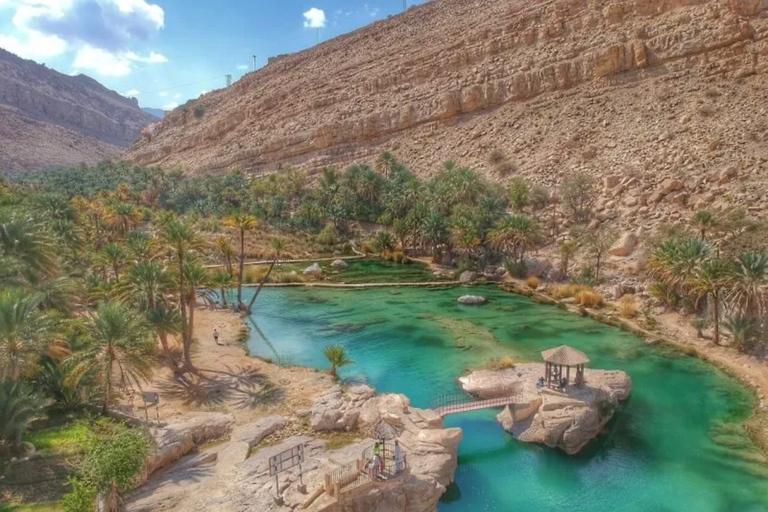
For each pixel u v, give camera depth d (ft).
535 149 280.10
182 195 368.68
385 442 80.79
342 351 118.62
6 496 66.74
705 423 98.02
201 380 112.78
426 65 381.60
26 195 253.85
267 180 371.56
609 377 107.86
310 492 69.97
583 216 222.48
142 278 115.34
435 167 317.83
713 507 75.82
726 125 221.05
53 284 120.06
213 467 77.87
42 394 85.15
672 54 270.87
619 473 83.87
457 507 76.33
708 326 142.72
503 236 211.82
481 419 100.73
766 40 242.17
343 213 304.91
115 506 66.64
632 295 171.63
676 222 183.73
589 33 314.55
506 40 350.64
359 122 377.91
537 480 82.17
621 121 261.44
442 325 158.71
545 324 157.28
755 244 148.66
